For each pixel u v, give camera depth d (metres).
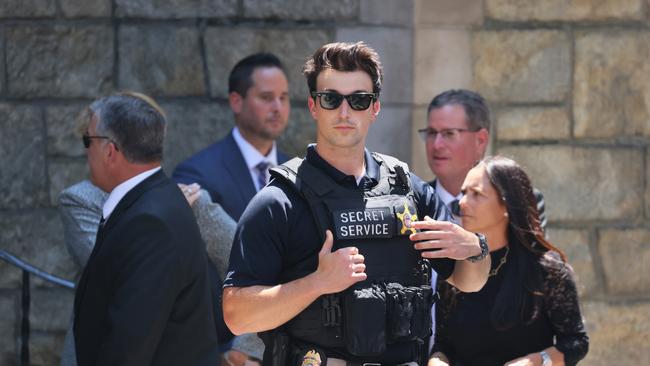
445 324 10.97
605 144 16.25
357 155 8.67
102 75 15.61
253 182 13.91
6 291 15.52
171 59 15.70
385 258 8.43
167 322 9.59
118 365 9.04
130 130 9.85
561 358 10.63
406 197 8.73
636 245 16.17
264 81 14.02
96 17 15.58
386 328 8.28
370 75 8.55
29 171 15.52
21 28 15.45
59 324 15.59
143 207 9.55
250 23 15.76
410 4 15.87
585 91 16.16
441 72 15.93
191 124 15.76
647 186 16.17
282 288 8.09
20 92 15.48
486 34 16.00
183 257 9.55
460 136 12.93
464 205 11.02
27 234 15.51
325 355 8.30
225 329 12.16
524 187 11.03
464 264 8.72
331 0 15.77
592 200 16.23
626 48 16.17
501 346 10.83
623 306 16.17
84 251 11.45
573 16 16.08
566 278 10.87
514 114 16.11
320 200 8.48
